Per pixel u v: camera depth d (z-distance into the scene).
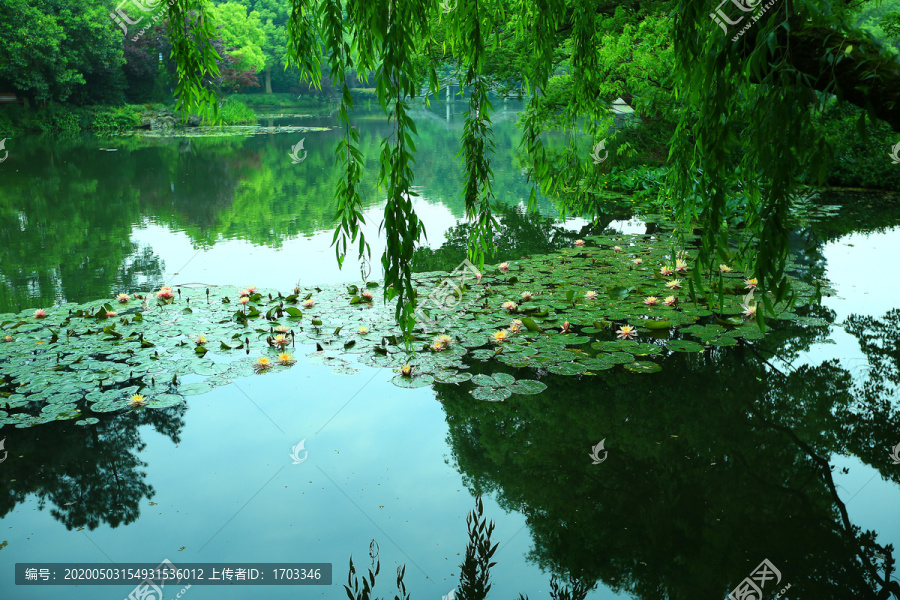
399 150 2.19
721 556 2.37
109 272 6.00
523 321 4.42
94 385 3.59
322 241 7.48
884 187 10.26
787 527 2.54
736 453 3.06
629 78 9.16
